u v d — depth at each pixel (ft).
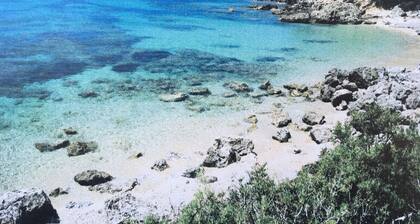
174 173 90.22
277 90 139.54
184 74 159.02
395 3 310.65
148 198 80.07
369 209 56.03
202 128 112.16
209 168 91.97
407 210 57.77
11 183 85.66
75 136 106.01
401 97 121.49
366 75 139.44
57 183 86.53
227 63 176.04
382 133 78.43
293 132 110.63
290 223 54.19
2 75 148.77
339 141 87.92
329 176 63.10
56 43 197.26
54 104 125.80
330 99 133.08
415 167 61.98
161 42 211.00
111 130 109.81
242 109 125.59
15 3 305.32
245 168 90.94
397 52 196.65
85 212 75.46
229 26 259.80
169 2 357.61
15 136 105.09
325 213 55.31
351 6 310.04
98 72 157.58
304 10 317.22
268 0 393.50
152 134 108.17
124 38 215.92
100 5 320.09
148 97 133.49
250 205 55.47
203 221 53.98
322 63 177.88
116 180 87.76
